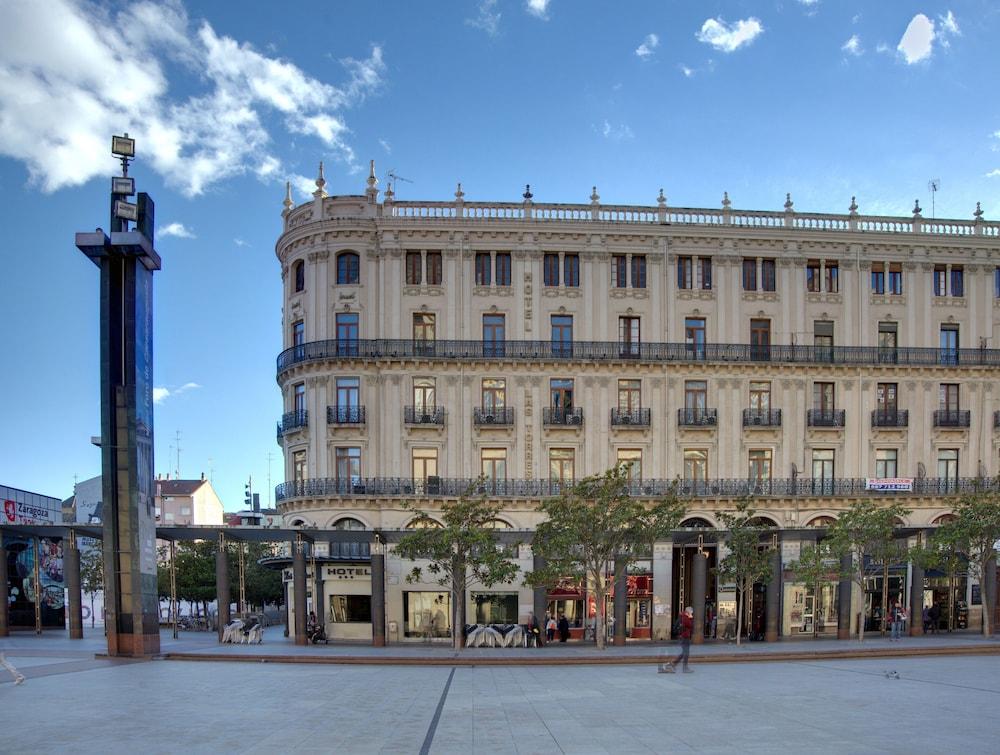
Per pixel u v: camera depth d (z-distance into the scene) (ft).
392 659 100.01
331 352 145.79
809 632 144.87
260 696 67.10
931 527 133.59
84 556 215.10
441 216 148.97
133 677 80.28
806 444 149.18
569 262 150.51
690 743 47.14
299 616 122.42
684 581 150.61
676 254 150.92
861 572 126.93
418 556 117.50
